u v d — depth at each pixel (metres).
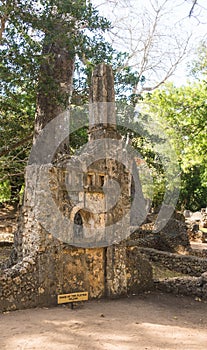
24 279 7.86
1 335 6.19
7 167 15.90
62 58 14.35
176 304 8.81
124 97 14.72
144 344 6.00
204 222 28.22
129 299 9.09
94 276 8.95
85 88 15.02
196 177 35.62
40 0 11.44
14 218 23.31
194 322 7.44
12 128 14.52
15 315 7.34
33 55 11.57
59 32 11.95
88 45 12.86
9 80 11.64
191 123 20.20
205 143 19.72
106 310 8.00
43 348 5.68
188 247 16.77
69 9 11.66
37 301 7.99
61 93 13.29
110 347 5.80
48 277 8.16
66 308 8.04
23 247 8.82
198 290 9.41
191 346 6.00
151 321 7.34
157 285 10.12
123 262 9.35
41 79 12.44
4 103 13.53
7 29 11.32
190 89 20.89
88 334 6.36
